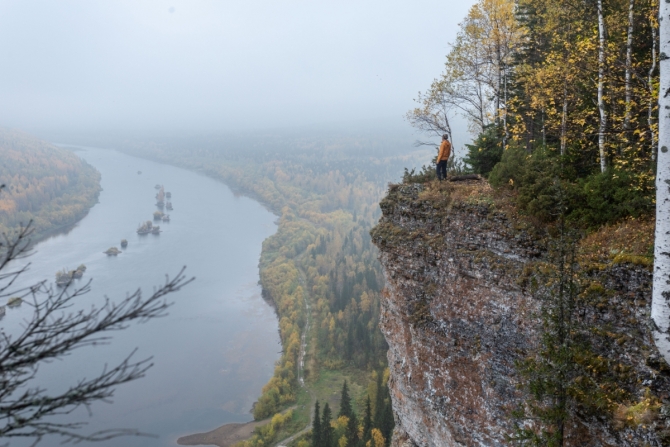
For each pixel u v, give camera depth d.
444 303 20.77
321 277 136.12
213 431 77.75
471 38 31.09
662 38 11.56
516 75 29.97
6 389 6.85
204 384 90.50
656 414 12.75
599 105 20.44
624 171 17.92
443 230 21.42
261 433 76.44
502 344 18.11
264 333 109.75
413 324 22.09
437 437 21.48
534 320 16.94
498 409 18.16
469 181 23.84
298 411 83.38
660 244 12.04
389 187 25.52
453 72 31.97
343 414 76.75
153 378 91.81
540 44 29.31
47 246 167.38
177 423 79.56
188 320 115.75
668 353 12.26
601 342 14.64
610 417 13.76
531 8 30.28
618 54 20.97
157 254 160.75
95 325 6.95
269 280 134.75
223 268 150.88
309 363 98.00
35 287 7.69
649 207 15.98
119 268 144.38
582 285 15.34
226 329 111.69
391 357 25.14
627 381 13.80
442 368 20.66
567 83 23.45
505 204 19.53
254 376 93.25
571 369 13.65
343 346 101.50
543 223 17.81
